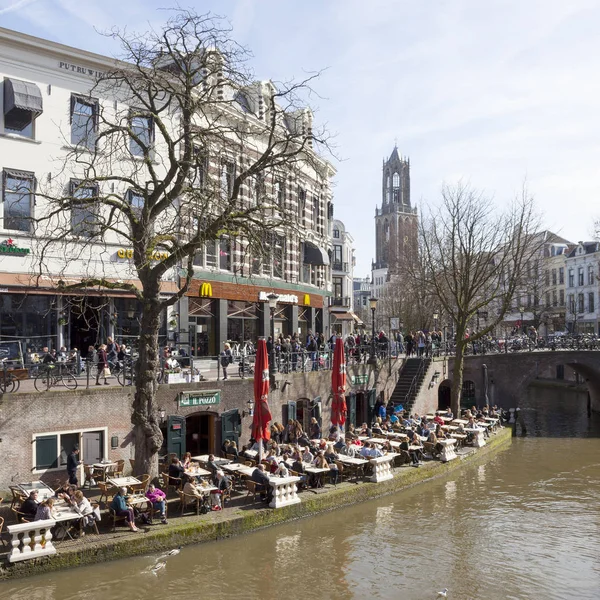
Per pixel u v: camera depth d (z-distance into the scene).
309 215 36.78
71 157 22.94
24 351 20.95
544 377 62.94
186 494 15.88
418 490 21.50
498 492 21.39
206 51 16.84
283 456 18.81
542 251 72.50
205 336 28.06
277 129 32.00
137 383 16.45
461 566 14.52
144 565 13.74
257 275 30.78
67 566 13.17
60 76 22.73
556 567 14.56
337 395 23.00
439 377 34.38
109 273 24.14
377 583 13.39
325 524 17.33
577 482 22.92
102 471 17.44
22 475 16.44
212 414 21.12
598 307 64.12
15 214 21.89
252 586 13.02
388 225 122.12
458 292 35.97
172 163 16.42
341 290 59.56
